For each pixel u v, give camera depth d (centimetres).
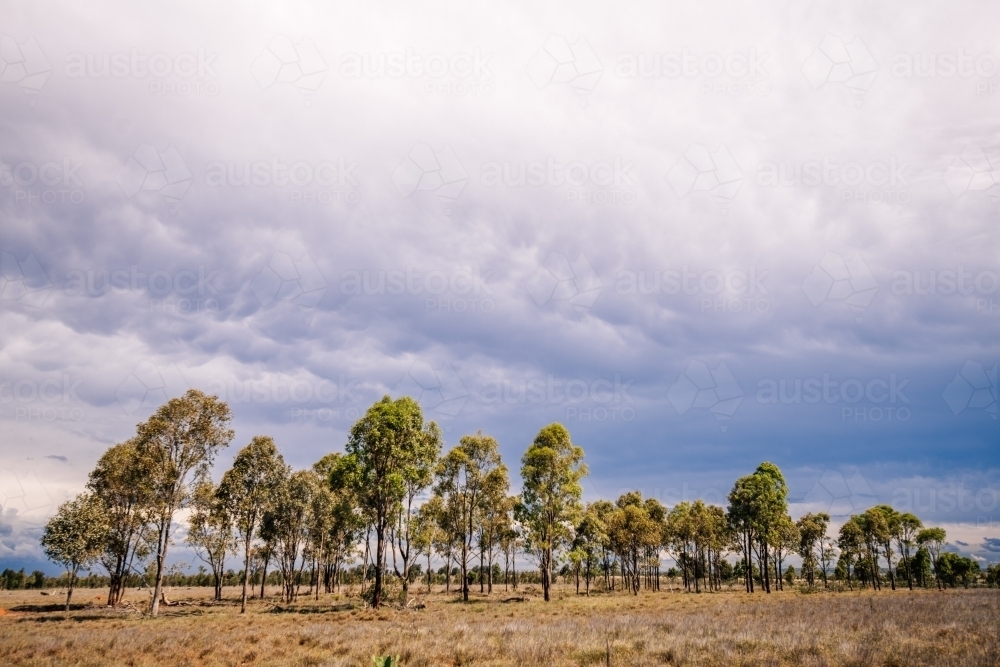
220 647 1666
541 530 4009
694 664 1209
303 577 9438
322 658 1413
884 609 2373
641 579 8606
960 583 7075
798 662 1202
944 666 1083
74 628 2416
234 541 3762
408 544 3644
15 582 9131
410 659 1355
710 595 4719
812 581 6109
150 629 2252
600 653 1323
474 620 2430
